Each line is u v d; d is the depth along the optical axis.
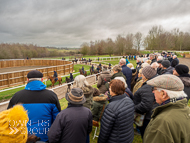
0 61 22.33
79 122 1.61
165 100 1.31
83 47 61.09
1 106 6.39
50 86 11.26
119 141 1.73
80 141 1.64
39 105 1.78
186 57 28.80
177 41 50.72
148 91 2.19
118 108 1.76
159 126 1.14
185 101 1.24
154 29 50.12
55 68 16.48
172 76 1.31
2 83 11.61
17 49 51.84
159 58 5.47
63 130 1.61
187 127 1.13
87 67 23.19
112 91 1.94
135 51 46.88
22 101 1.76
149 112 2.29
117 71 3.31
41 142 1.17
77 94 1.72
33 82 1.84
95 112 2.77
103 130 1.77
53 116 2.01
